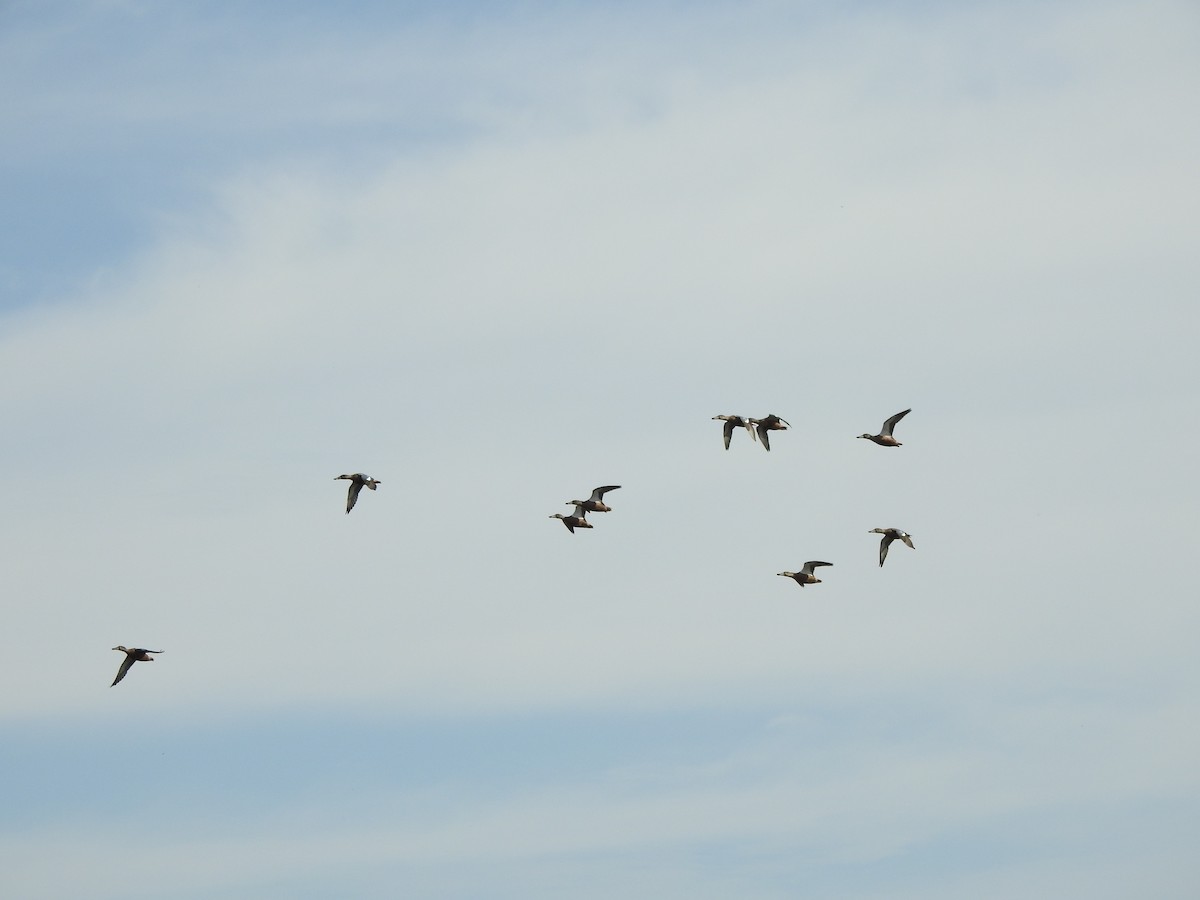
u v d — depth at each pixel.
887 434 72.75
